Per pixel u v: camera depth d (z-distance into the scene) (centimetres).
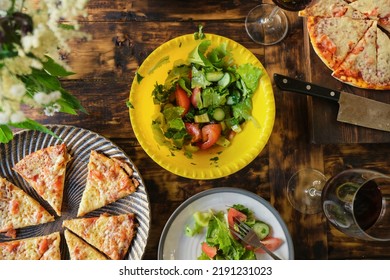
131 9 92
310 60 92
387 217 83
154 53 83
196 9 93
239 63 86
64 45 61
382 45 92
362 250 89
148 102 85
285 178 91
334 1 94
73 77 91
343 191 80
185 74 88
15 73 59
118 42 92
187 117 89
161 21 93
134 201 87
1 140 77
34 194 90
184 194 89
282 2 83
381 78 91
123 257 86
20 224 88
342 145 92
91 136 87
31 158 88
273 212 84
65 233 88
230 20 93
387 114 90
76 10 59
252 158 83
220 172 82
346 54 92
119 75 91
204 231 86
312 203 90
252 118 87
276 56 93
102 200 87
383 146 92
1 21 56
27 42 55
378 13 94
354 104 89
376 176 79
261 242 84
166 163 82
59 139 87
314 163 91
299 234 89
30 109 90
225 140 88
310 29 92
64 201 89
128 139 90
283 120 92
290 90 87
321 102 90
